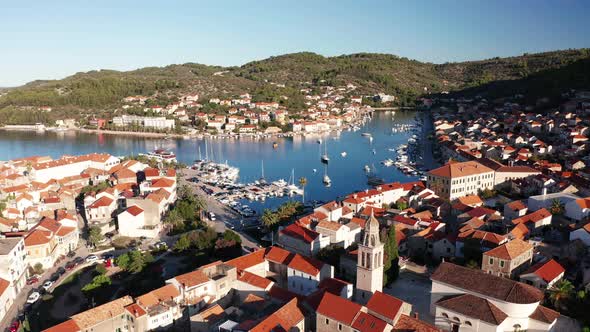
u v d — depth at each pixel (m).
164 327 111.62
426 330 89.19
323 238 153.75
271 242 176.50
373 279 110.31
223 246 157.75
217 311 109.12
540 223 160.25
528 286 105.00
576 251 133.75
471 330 99.50
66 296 140.12
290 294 115.38
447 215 191.25
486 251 132.25
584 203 166.88
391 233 135.75
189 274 121.44
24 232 170.50
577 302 106.75
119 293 137.38
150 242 182.38
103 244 181.75
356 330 92.81
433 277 111.00
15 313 131.88
